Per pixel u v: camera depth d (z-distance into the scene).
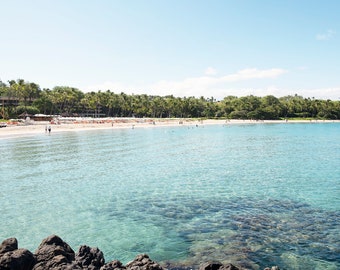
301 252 14.10
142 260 11.31
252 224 17.64
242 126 132.75
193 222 18.16
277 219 18.42
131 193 24.56
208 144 61.91
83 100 162.50
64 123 115.69
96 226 17.73
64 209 20.67
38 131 87.06
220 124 145.62
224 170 34.03
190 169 34.66
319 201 22.03
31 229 17.23
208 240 15.57
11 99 137.38
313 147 56.59
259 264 13.05
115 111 179.12
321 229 16.78
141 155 45.88
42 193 24.53
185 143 63.53
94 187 26.47
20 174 31.67
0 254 10.16
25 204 21.69
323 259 13.44
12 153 46.22
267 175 31.22
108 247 15.09
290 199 22.59
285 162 39.53
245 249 14.48
